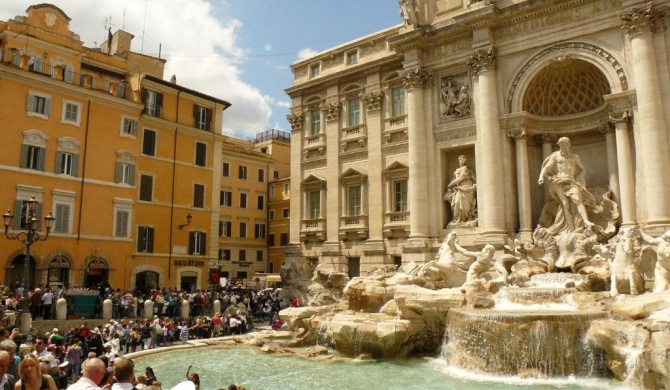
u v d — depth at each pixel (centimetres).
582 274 2573
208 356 2456
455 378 1927
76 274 3897
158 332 2761
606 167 3189
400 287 2531
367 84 4066
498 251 3072
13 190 3628
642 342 1728
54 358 1650
